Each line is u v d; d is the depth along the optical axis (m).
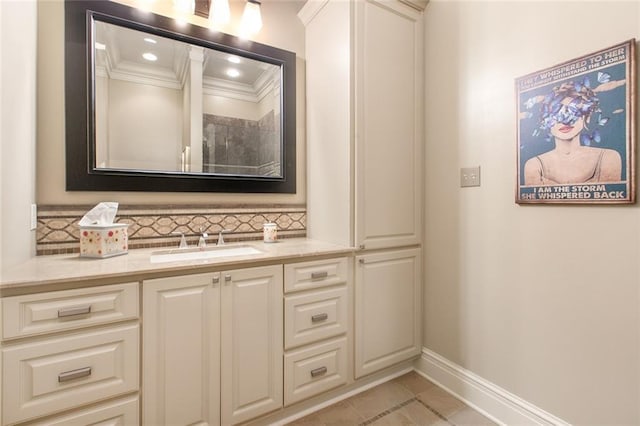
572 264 1.25
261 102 1.91
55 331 0.98
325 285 1.54
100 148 1.48
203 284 1.22
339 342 1.59
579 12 1.21
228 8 1.74
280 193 1.97
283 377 1.42
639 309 1.08
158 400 1.14
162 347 1.15
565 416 1.27
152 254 1.44
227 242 1.79
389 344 1.77
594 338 1.19
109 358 1.06
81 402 1.02
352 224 1.65
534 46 1.36
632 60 1.07
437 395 1.71
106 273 1.04
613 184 1.12
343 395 1.67
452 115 1.74
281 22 1.98
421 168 1.90
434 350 1.85
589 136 1.18
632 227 1.09
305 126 2.05
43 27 1.37
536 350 1.37
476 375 1.62
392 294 1.78
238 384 1.30
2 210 1.03
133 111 1.56
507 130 1.47
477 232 1.61
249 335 1.33
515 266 1.45
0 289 0.91
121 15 1.53
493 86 1.53
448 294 1.77
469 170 1.65
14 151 1.12
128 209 1.55
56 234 1.39
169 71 1.65
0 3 1.01
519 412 1.42
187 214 1.69
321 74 1.87
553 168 1.29
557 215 1.29
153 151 1.61
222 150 1.79
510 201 1.46
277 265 1.39
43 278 0.97
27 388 0.95
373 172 1.70
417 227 1.88
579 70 1.20
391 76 1.77
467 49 1.65
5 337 0.92
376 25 1.71
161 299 1.14
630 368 1.10
